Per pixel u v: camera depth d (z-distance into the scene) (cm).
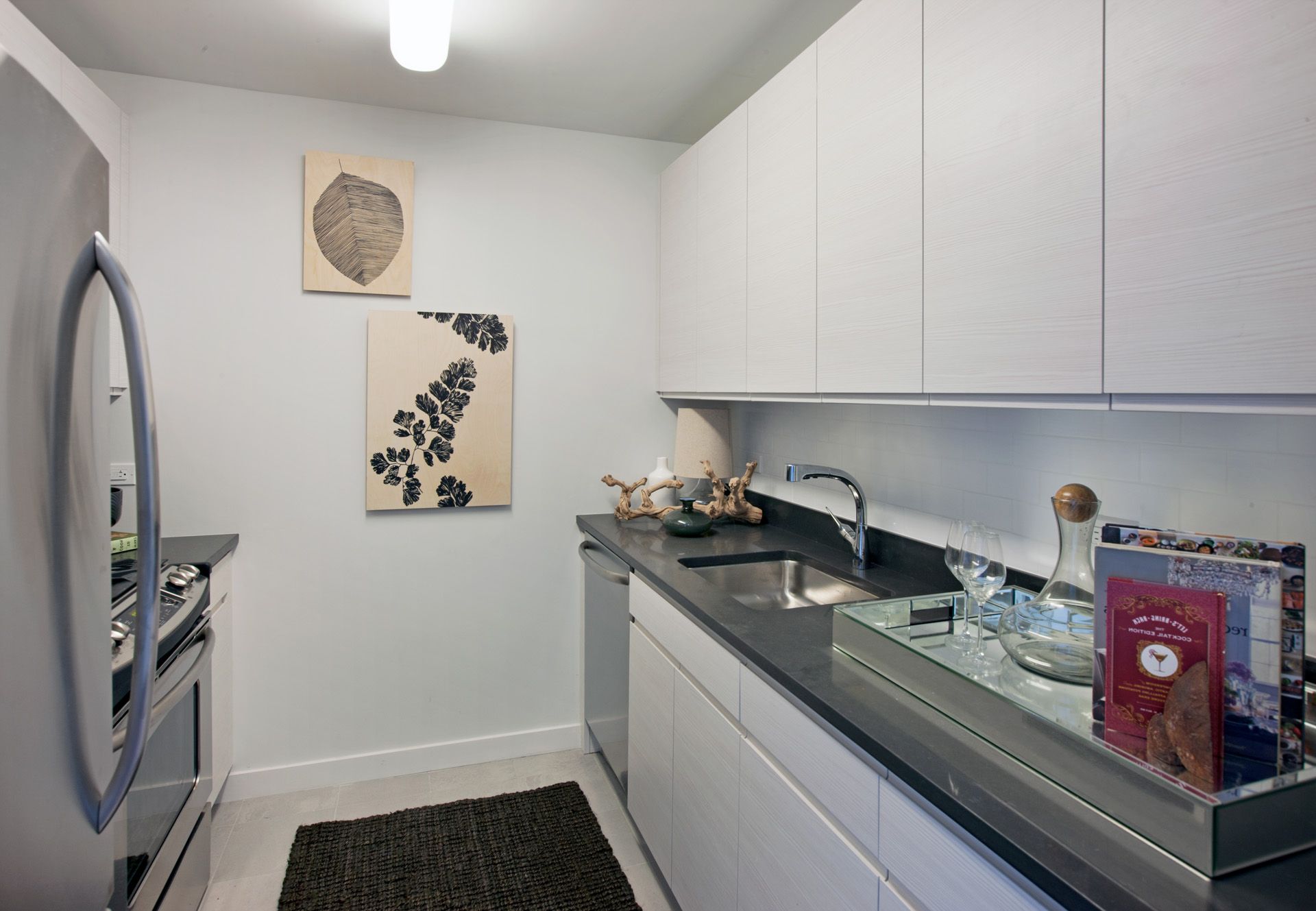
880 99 142
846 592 190
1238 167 80
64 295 66
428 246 252
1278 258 77
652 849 194
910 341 134
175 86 224
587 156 270
